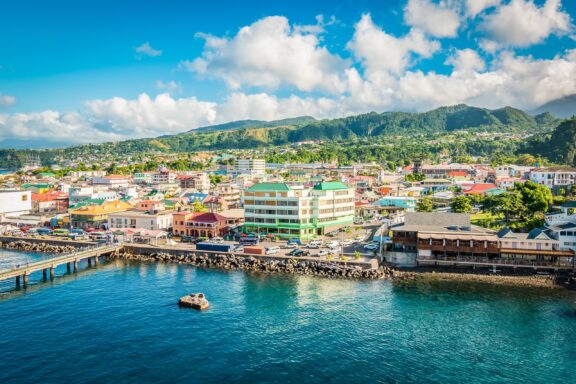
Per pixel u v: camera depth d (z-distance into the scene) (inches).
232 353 3690.9
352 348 3767.2
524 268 5703.7
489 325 4205.2
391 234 7042.3
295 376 3339.1
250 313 4537.4
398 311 4554.6
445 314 4471.0
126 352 3725.4
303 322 4293.8
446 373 3378.4
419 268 5999.0
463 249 5900.6
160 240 7711.6
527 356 3629.4
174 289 5359.3
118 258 7126.0
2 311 4677.7
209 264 6569.9
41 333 4106.8
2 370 3437.5
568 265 5561.0
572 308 4608.8
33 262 6451.8
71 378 3329.2
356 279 5689.0
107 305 4832.7
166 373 3393.2
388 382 3260.3
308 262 6176.2
